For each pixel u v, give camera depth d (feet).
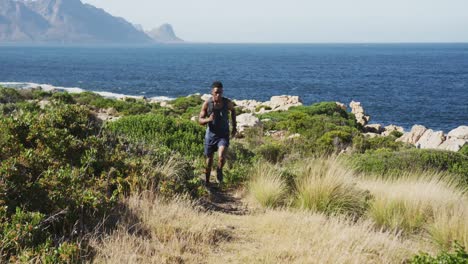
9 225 15.30
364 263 16.98
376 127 100.83
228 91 240.12
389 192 26.48
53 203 17.51
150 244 16.85
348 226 21.27
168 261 15.76
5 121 23.27
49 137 23.45
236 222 21.85
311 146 50.52
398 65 509.35
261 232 20.33
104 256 15.51
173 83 284.82
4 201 16.21
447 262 15.70
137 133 38.19
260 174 29.19
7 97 90.94
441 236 21.36
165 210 20.66
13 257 13.74
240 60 655.76
